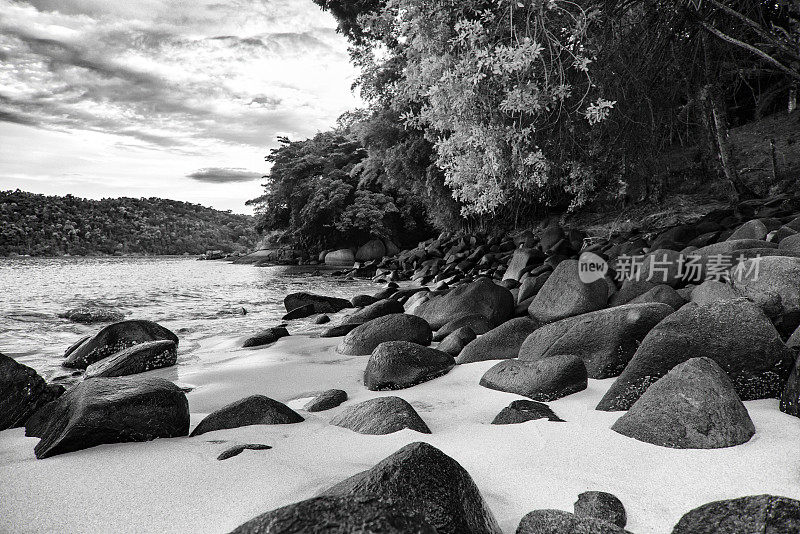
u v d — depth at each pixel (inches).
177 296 550.9
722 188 610.2
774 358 113.7
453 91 215.9
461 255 793.6
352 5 550.0
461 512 63.7
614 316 155.2
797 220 279.3
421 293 366.6
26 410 126.8
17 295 550.9
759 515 61.9
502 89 224.5
